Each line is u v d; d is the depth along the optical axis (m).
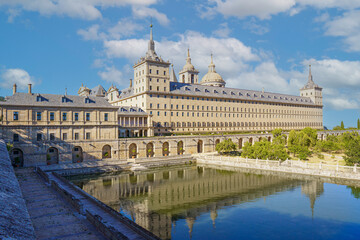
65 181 47.03
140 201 45.34
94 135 72.38
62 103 68.19
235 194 49.81
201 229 33.94
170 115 100.44
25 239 11.73
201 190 52.59
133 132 89.31
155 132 95.62
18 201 17.59
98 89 141.75
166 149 87.50
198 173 68.88
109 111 75.19
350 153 64.25
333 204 43.34
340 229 33.97
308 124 165.62
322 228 34.31
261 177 63.69
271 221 36.69
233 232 33.12
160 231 33.06
